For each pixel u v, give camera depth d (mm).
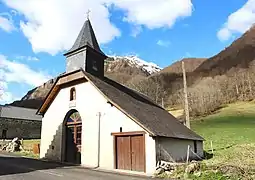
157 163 17266
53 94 24188
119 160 18859
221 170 14203
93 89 21484
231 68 103750
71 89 23125
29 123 50062
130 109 19969
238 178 13102
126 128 18875
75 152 21938
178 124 25984
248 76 71875
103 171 17156
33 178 12977
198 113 56156
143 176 15656
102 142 19938
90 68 24312
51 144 23391
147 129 17531
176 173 15383
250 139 31016
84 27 26531
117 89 24438
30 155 25609
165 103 74375
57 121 23500
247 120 45781
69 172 15625
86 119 21344
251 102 61188
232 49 118875
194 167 15117
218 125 43688
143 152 17797
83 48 24453
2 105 49562
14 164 18094
